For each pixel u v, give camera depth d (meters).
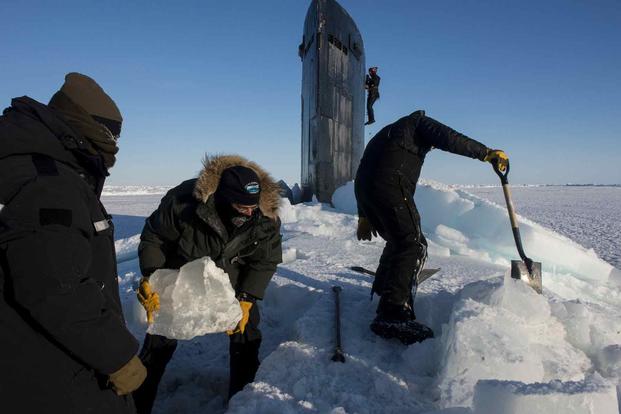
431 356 2.57
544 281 5.12
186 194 2.42
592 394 1.64
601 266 6.11
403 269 2.98
